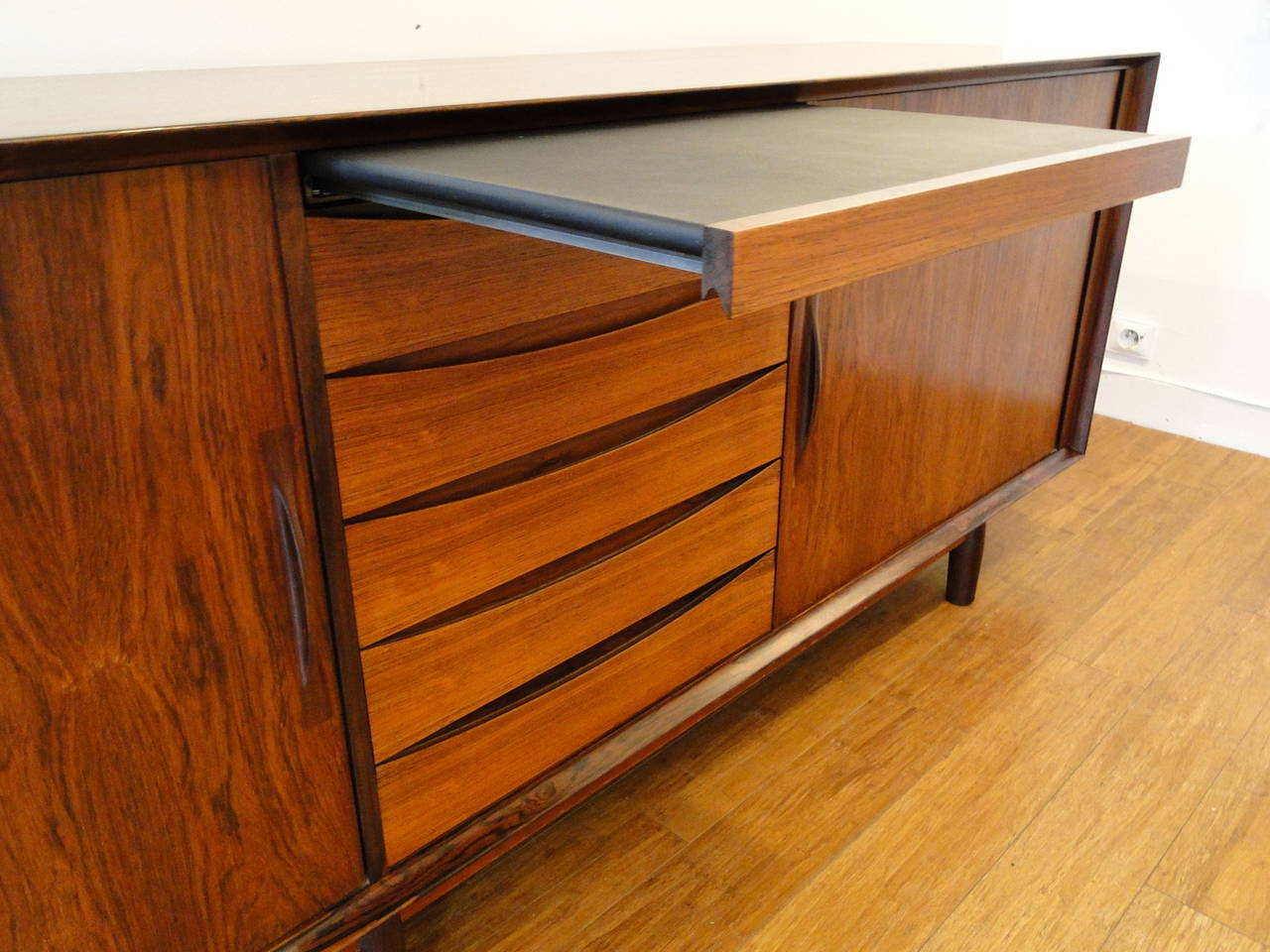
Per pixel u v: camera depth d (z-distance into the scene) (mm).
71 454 562
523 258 739
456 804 848
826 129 820
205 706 667
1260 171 1942
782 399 1016
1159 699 1362
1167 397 2195
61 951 649
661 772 1229
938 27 2014
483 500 774
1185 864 1098
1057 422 1518
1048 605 1578
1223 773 1231
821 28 1732
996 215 607
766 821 1156
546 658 875
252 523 652
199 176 563
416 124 671
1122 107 1414
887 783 1212
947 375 1235
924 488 1284
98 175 527
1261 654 1461
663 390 887
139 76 938
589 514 866
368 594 727
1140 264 2158
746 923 1028
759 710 1337
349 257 643
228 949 736
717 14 1552
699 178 577
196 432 609
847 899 1056
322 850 768
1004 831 1142
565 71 1029
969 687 1385
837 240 500
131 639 619
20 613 568
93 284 543
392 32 1203
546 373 784
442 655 789
